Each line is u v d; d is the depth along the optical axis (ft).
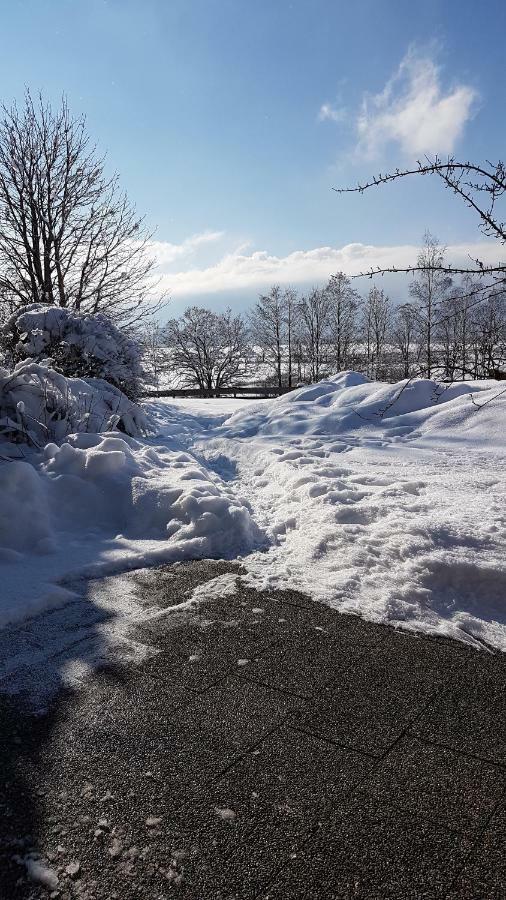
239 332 139.54
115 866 5.86
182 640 10.18
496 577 11.55
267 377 147.74
